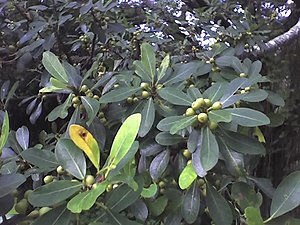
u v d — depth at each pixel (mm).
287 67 2115
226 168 908
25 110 1807
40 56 1708
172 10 2521
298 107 2148
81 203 603
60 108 1000
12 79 1800
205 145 800
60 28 1756
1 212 665
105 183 630
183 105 899
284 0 3082
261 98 936
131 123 635
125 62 1656
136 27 2232
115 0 1636
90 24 1684
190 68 1027
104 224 680
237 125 971
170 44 2090
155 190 764
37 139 1841
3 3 1785
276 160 2145
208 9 2547
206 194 879
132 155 652
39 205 651
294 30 2254
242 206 843
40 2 1912
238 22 1879
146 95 989
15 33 1853
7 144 1015
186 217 861
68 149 702
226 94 887
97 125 987
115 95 960
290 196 747
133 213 851
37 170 892
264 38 1968
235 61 1213
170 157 969
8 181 664
